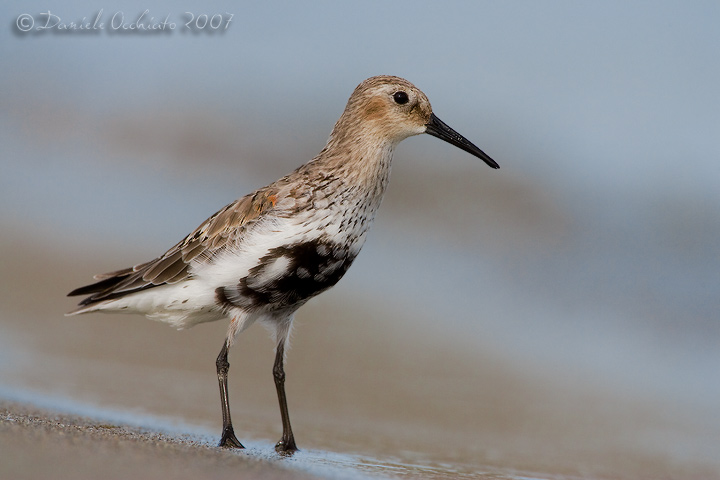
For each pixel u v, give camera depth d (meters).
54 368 11.12
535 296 16.27
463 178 20.20
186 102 22.91
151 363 11.98
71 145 20.89
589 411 11.57
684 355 14.32
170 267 8.63
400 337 13.78
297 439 9.19
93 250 15.48
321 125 22.91
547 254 18.39
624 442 10.35
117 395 10.16
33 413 8.32
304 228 8.34
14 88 22.72
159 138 21.62
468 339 14.05
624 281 17.19
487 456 9.25
